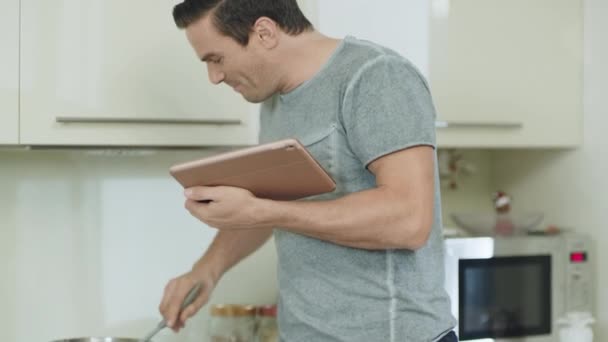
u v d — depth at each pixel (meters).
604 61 2.30
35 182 2.19
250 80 1.52
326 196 1.47
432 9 2.20
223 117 2.01
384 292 1.44
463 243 2.17
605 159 2.29
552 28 2.33
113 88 1.92
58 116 1.88
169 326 1.75
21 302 2.18
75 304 2.22
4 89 1.85
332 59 1.47
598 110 2.32
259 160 1.27
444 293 1.51
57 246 2.21
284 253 1.54
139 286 2.27
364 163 1.41
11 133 1.85
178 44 1.97
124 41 1.93
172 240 2.30
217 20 1.47
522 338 2.25
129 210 2.27
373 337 1.44
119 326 2.26
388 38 2.15
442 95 2.22
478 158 2.65
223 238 1.83
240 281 2.38
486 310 2.20
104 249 2.24
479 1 2.25
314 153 1.47
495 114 2.28
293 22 1.48
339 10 2.10
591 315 2.33
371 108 1.38
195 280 1.77
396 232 1.34
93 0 1.90
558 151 2.46
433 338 1.45
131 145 1.95
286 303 1.54
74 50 1.89
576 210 2.40
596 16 2.32
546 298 2.28
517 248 2.24
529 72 2.31
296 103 1.50
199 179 1.34
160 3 1.95
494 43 2.27
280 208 1.33
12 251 2.17
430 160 1.39
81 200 2.22
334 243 1.46
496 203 2.40
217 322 2.16
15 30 1.85
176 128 1.98
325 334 1.47
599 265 2.32
